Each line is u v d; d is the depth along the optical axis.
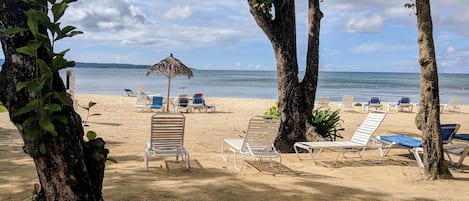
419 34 6.07
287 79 8.53
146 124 13.60
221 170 6.45
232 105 22.70
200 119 15.80
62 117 2.78
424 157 6.21
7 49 2.76
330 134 9.54
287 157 7.89
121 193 4.83
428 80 6.05
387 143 7.77
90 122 13.68
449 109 22.05
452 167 7.13
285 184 5.54
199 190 5.05
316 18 8.70
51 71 2.73
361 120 16.78
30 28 2.62
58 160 2.85
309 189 5.29
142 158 7.47
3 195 4.79
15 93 2.76
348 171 6.63
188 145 9.56
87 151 3.21
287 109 8.55
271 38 8.52
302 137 8.59
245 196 4.87
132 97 25.92
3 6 2.71
